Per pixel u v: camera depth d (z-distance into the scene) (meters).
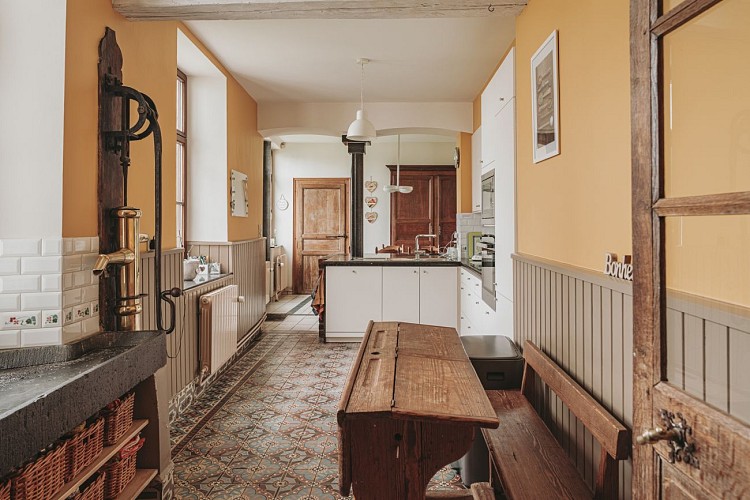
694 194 1.08
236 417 3.62
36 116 2.15
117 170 2.60
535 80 2.89
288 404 3.88
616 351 1.83
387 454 1.73
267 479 2.71
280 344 5.95
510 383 2.93
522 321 3.21
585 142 2.18
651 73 1.16
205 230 5.20
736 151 0.98
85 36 2.34
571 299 2.30
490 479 2.43
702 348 1.07
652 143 1.17
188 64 4.75
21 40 2.16
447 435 1.73
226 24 4.06
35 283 2.13
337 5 2.77
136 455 2.41
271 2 2.70
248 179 6.07
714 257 1.04
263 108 6.54
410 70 5.27
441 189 9.88
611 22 1.92
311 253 10.20
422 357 2.29
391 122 6.59
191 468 2.84
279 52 4.71
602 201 2.01
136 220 2.55
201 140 5.19
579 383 2.20
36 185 2.14
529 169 3.07
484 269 4.54
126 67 2.84
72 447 1.77
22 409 1.40
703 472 1.00
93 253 2.38
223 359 4.43
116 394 2.01
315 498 2.52
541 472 1.91
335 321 6.00
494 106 4.11
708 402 1.03
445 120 6.59
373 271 6.00
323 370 4.82
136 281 2.54
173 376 3.52
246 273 5.79
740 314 0.98
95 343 2.32
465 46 4.59
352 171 6.89
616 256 1.88
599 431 1.76
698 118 1.07
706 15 1.02
